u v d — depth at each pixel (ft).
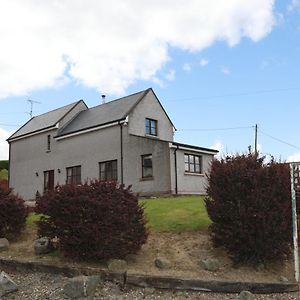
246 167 33.63
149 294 28.81
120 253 32.37
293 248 32.99
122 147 94.73
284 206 32.35
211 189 34.30
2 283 29.22
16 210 41.45
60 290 29.17
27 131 125.29
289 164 33.22
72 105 119.85
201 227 39.52
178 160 85.92
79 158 104.83
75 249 32.65
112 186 34.01
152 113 103.60
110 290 29.27
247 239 31.99
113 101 111.34
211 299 28.14
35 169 119.44
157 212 45.85
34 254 36.32
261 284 29.27
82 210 32.04
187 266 32.24
